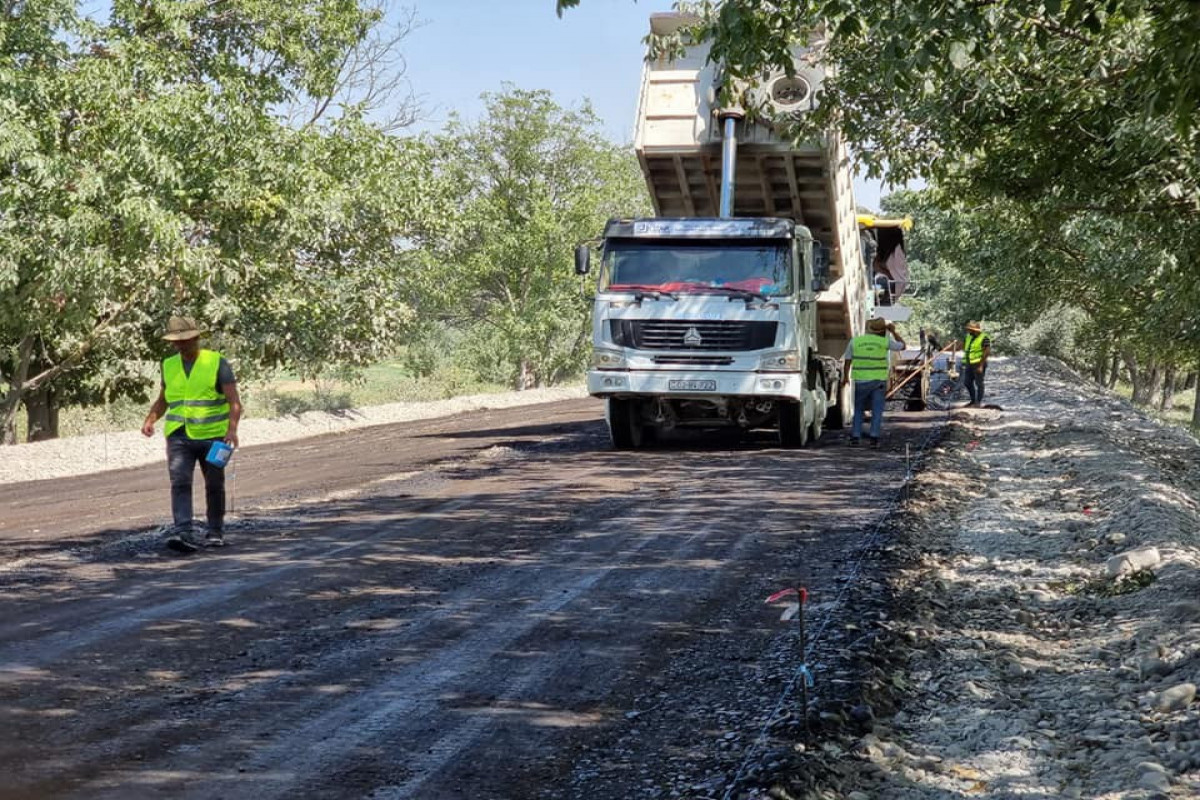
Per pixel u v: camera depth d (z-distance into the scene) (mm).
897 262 25109
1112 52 12914
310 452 21953
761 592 8453
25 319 24000
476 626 7527
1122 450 16906
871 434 18469
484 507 12648
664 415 18281
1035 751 5535
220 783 4879
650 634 7328
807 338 18141
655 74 18141
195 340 10289
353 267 30078
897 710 6105
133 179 21750
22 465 21328
